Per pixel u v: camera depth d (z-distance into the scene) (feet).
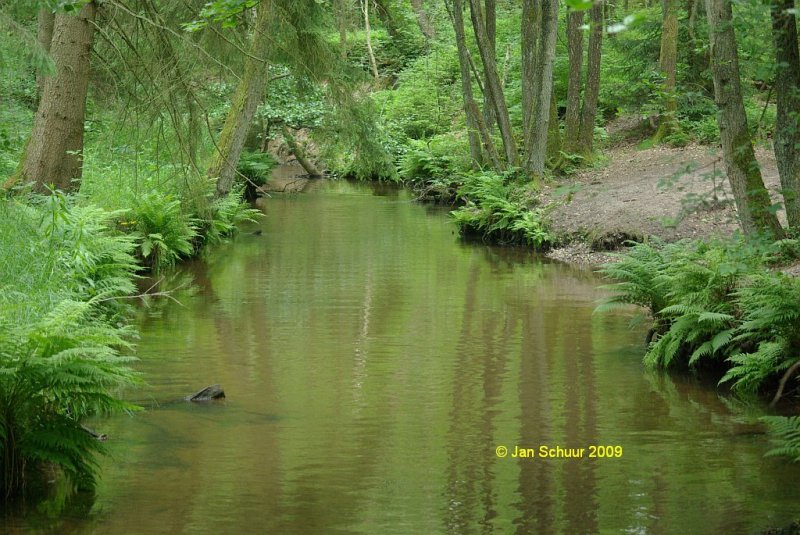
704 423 26.78
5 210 31.81
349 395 29.53
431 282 51.39
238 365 33.12
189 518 19.85
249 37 67.97
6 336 20.94
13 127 54.85
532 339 37.55
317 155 130.00
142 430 25.80
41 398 21.61
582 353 35.29
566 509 20.43
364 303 45.14
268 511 20.27
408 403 28.71
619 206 63.72
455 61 120.57
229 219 70.28
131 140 49.08
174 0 50.75
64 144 41.81
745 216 36.50
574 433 25.88
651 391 30.25
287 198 97.55
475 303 45.21
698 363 33.06
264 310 43.29
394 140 111.75
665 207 60.85
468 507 20.61
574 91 83.87
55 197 33.81
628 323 40.50
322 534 19.11
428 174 101.55
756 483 21.91
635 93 93.20
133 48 43.39
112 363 25.09
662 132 87.25
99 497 20.99
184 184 52.95
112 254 43.16
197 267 56.49
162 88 44.45
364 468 23.04
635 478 22.40
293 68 70.49
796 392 29.50
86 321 33.40
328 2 70.64
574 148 84.17
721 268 27.81
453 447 24.70
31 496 21.04
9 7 36.60
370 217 82.12
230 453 24.02
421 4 142.31
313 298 46.44
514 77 112.27
